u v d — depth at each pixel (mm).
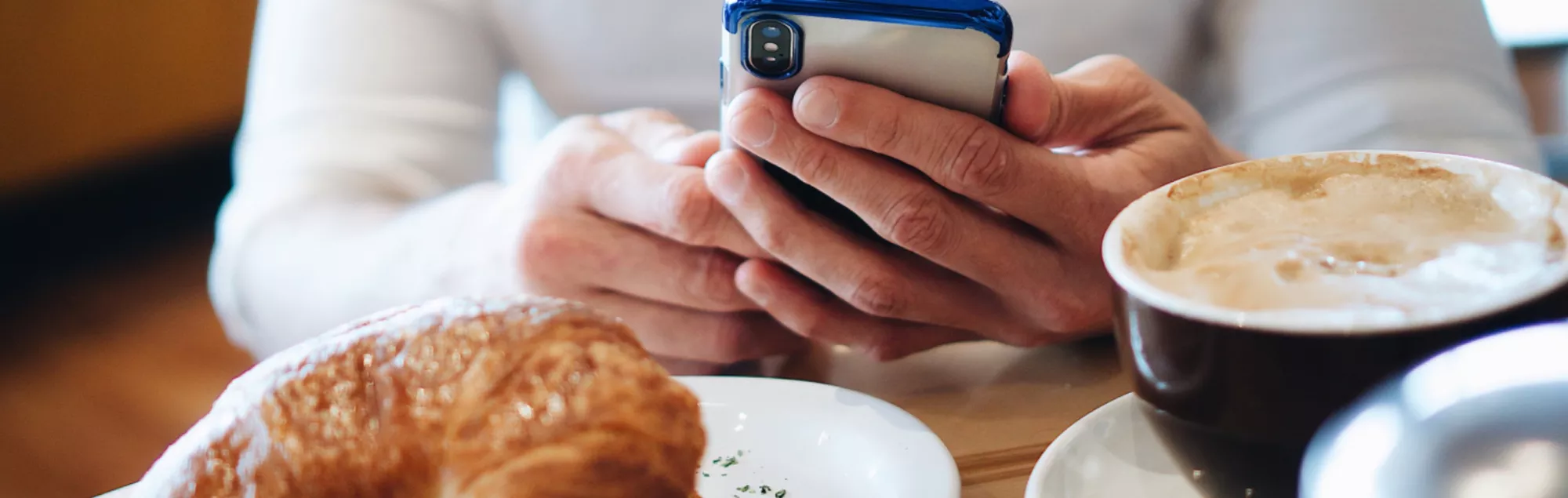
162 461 366
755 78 448
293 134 797
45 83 1882
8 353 1595
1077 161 493
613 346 360
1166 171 511
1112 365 482
